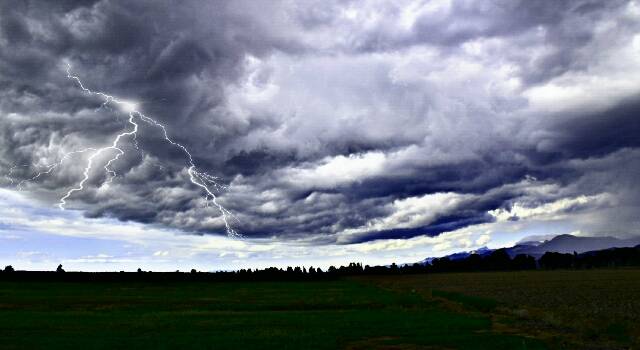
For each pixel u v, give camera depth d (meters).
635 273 147.38
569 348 24.78
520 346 25.20
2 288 115.12
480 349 24.67
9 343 26.81
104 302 69.19
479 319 37.94
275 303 63.81
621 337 28.17
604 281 101.75
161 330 32.88
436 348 25.31
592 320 36.09
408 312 46.03
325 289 109.12
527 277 137.00
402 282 137.75
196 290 112.88
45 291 104.62
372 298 70.69
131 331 32.22
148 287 131.50
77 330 32.97
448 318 39.06
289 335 29.97
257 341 27.67
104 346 25.95
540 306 48.78
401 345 26.42
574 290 73.38
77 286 132.75
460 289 86.62
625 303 50.31
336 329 32.59
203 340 28.00
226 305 60.97
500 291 75.88
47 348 25.25
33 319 40.78
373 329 32.41
